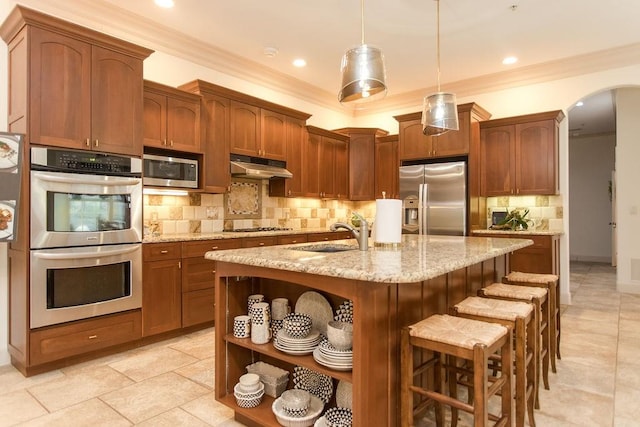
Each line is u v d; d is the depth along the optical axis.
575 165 8.83
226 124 4.14
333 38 4.03
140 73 3.18
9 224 2.51
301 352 1.87
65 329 2.75
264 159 4.60
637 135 5.24
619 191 5.40
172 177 3.68
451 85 5.45
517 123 4.88
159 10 3.46
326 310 2.02
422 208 4.96
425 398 2.09
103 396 2.37
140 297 3.15
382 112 6.32
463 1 3.30
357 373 1.58
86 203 2.85
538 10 3.47
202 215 4.30
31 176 2.59
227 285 2.17
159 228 3.89
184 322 3.45
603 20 3.66
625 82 4.43
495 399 2.38
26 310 2.59
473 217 4.82
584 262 8.48
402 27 3.78
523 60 4.64
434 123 3.03
